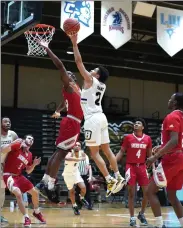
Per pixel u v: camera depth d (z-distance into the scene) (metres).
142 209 6.54
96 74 4.74
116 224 6.30
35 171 16.02
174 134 4.45
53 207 10.93
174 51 9.89
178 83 19.84
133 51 15.03
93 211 9.61
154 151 4.89
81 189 8.91
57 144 4.88
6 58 16.47
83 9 8.91
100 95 4.66
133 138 6.58
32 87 17.50
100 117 4.58
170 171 4.55
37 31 6.39
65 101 5.00
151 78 19.00
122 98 18.77
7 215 7.77
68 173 8.48
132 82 19.12
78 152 8.53
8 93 17.06
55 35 13.82
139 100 19.16
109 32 9.47
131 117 18.67
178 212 4.71
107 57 15.66
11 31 6.64
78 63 4.49
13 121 16.58
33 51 6.30
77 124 4.90
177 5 11.38
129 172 6.46
